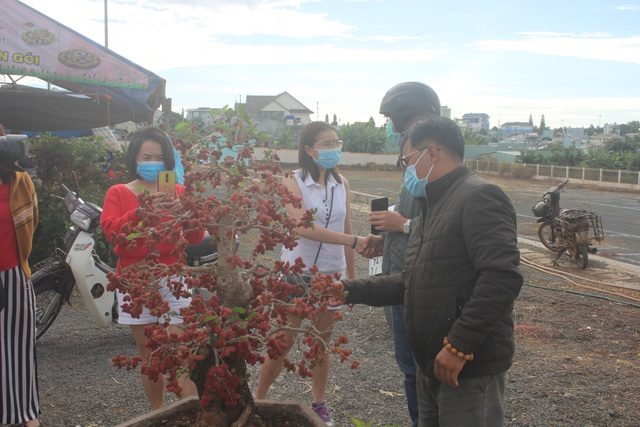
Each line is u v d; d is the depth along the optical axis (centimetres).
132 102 1084
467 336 212
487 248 212
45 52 962
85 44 988
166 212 201
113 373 446
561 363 487
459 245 224
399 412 391
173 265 192
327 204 352
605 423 381
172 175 241
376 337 543
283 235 204
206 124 208
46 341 512
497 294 209
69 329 545
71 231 479
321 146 346
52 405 390
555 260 946
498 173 3962
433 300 229
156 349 178
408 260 247
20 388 324
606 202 2355
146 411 387
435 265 229
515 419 383
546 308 665
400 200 323
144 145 296
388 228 315
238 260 192
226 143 206
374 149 5159
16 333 321
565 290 751
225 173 205
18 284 320
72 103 1196
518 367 476
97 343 511
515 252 214
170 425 204
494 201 219
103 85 1012
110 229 302
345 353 189
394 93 314
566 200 2433
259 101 8031
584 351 521
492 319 210
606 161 3769
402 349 318
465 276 224
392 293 267
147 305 187
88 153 862
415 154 242
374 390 425
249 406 195
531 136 10369
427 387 250
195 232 248
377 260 371
